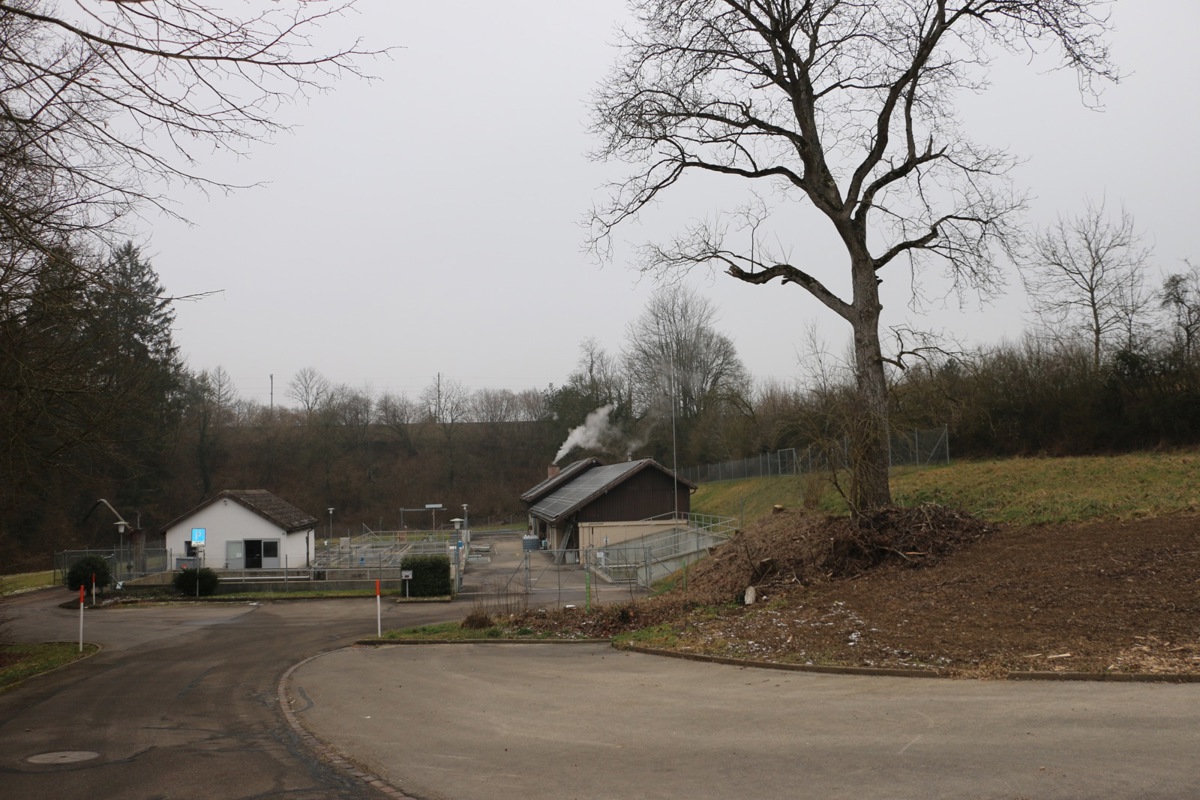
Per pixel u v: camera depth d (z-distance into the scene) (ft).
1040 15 58.85
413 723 34.88
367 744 31.37
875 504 65.00
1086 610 41.73
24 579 144.66
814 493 91.91
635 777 24.94
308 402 325.01
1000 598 46.65
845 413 65.72
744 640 48.96
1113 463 76.74
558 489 194.08
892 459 114.93
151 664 58.34
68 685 49.93
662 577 98.78
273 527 153.89
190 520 153.38
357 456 311.68
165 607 101.09
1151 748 23.66
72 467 60.95
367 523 288.51
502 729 32.83
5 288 36.01
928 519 63.00
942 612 46.47
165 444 189.26
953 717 29.12
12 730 36.50
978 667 36.60
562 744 29.76
